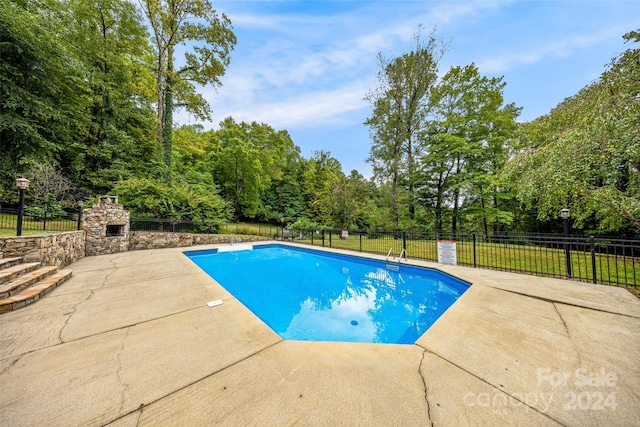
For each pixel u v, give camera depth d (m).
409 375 1.89
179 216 12.20
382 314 4.21
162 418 1.44
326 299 4.99
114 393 1.64
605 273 6.22
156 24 12.84
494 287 4.39
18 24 9.24
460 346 2.36
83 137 13.30
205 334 2.57
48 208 9.37
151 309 3.26
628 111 4.65
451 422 1.43
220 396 1.64
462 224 16.61
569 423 1.43
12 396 1.58
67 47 12.07
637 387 1.74
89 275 5.16
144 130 15.43
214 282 4.64
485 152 13.65
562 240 5.79
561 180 5.43
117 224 8.83
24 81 10.51
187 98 14.71
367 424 1.41
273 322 3.88
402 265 7.05
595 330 2.68
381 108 14.11
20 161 9.77
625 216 6.25
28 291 3.62
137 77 14.52
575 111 5.89
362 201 19.20
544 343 2.40
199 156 21.70
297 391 1.69
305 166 29.83
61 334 2.51
